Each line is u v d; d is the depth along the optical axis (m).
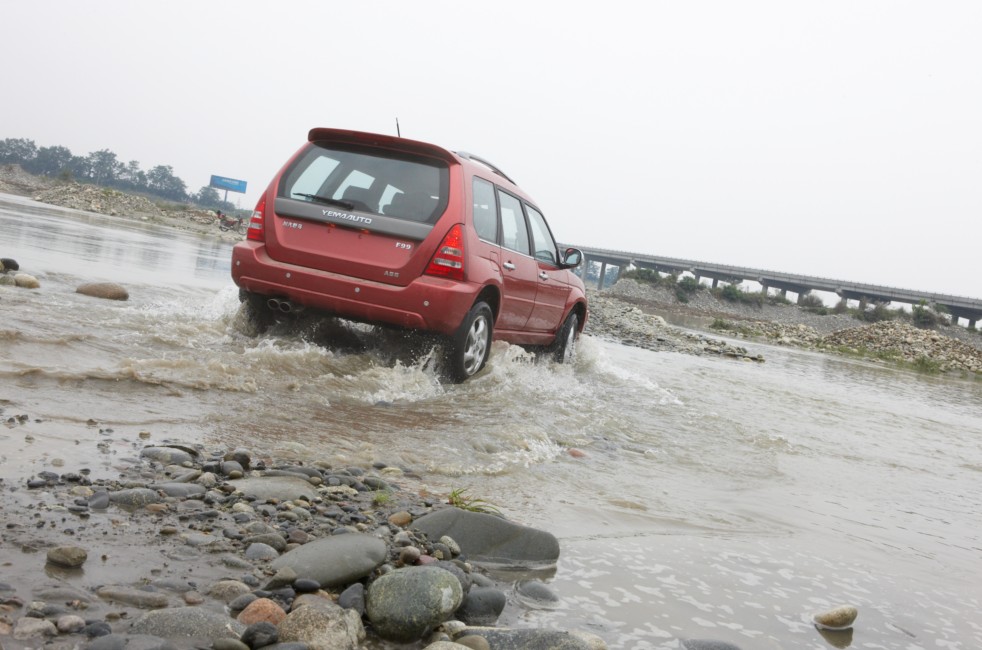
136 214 44.66
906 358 31.03
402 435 4.24
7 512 2.21
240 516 2.51
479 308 5.96
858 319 94.19
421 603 1.98
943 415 10.12
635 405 6.65
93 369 4.07
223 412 3.95
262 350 5.32
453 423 4.74
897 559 3.40
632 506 3.62
